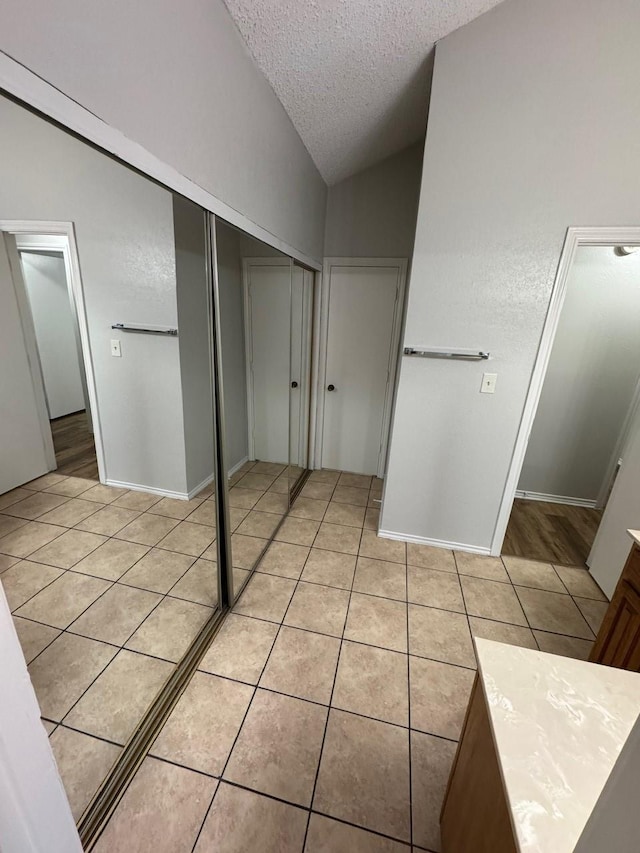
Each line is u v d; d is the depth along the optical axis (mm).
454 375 2100
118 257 1412
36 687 1329
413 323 2061
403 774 1209
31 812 555
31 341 1370
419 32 1540
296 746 1270
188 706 1377
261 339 2230
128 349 1577
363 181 2842
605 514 2174
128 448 1707
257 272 2014
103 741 1237
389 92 1904
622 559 1959
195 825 1065
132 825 1060
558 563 2340
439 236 1912
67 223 1242
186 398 1819
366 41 1495
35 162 1103
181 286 1604
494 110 1711
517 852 492
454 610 1910
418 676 1539
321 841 1049
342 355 3264
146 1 876
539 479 3221
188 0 1026
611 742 622
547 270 1857
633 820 322
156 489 1814
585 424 3018
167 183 1021
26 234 1205
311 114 1917
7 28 595
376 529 2617
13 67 613
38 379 1424
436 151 1802
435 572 2191
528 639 1756
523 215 1811
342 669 1551
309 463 3621
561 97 1648
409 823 1095
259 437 2412
